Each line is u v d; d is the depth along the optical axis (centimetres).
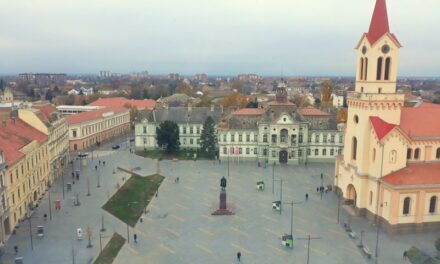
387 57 8150
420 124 8419
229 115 14375
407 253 6694
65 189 10312
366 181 8375
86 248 6881
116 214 8538
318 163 13250
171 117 15238
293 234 7519
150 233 7575
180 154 14438
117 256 6631
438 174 7831
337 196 9762
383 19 8194
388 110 8288
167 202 9350
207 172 12075
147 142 15212
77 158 13962
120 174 11775
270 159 13112
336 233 7581
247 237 7394
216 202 9331
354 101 8694
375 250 6844
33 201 9150
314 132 13212
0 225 6906
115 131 18612
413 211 7594
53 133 11319
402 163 7969
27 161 8781
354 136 8800
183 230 7719
